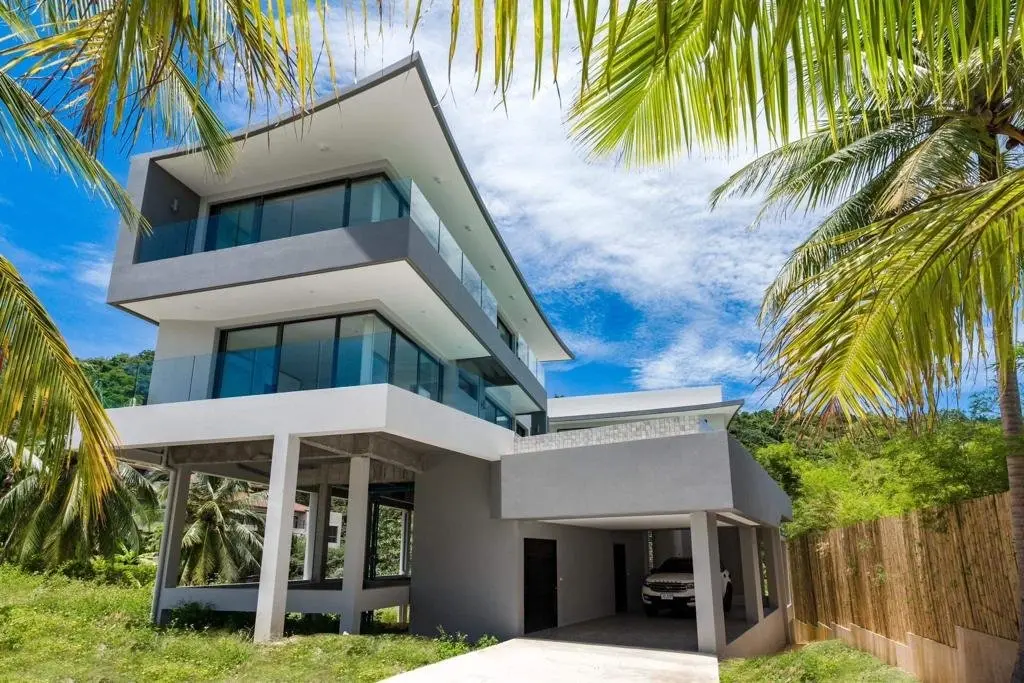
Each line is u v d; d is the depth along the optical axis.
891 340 3.27
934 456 9.36
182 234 14.41
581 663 10.17
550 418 29.55
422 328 16.05
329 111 13.38
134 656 9.70
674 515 12.74
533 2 1.38
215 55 2.32
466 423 13.38
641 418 27.84
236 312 14.68
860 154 8.94
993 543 7.74
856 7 1.65
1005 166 6.05
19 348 5.33
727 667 10.24
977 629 8.09
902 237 2.83
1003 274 2.92
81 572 24.14
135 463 14.76
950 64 5.30
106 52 2.01
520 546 13.80
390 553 45.47
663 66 2.35
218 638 11.23
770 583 19.56
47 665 9.17
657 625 15.51
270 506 11.49
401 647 10.69
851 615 13.80
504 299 24.05
